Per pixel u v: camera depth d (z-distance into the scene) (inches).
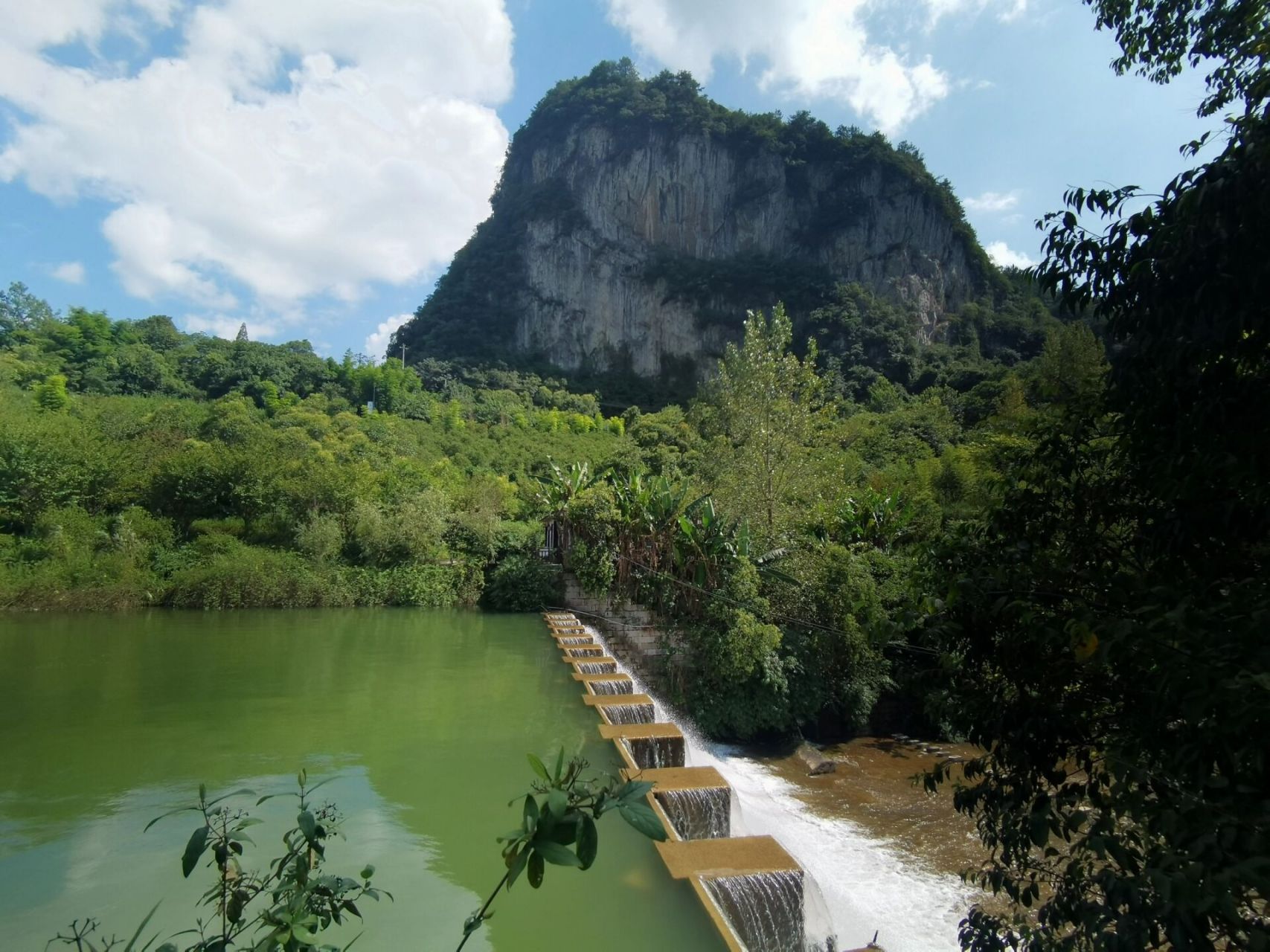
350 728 431.8
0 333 2230.6
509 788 338.0
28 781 339.0
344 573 995.9
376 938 217.0
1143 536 107.9
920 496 738.8
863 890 310.3
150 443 1174.3
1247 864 66.3
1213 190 86.0
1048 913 95.3
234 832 90.3
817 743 526.6
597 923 227.8
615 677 563.5
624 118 4018.2
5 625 762.8
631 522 728.3
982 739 111.7
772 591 569.0
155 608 895.1
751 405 704.4
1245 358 93.8
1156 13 132.6
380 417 1934.1
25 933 215.0
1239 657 77.9
